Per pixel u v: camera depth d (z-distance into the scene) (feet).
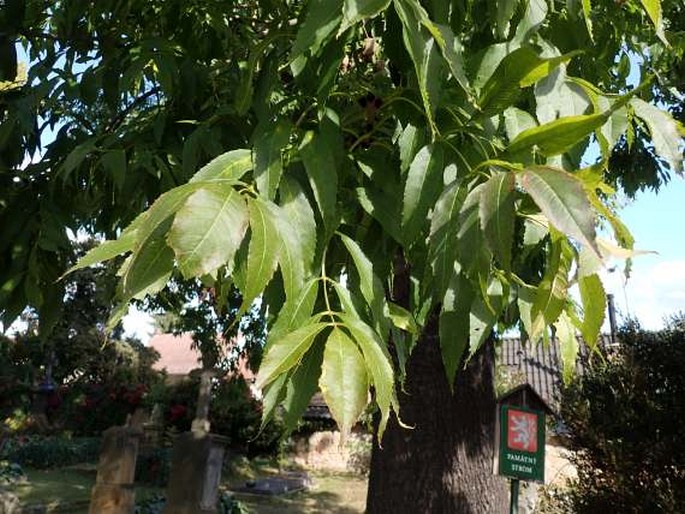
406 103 4.68
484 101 4.07
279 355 2.79
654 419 19.24
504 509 12.64
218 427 51.47
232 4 7.64
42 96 6.29
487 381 12.55
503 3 4.37
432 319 11.66
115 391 58.44
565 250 3.69
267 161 3.79
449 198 3.66
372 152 4.83
